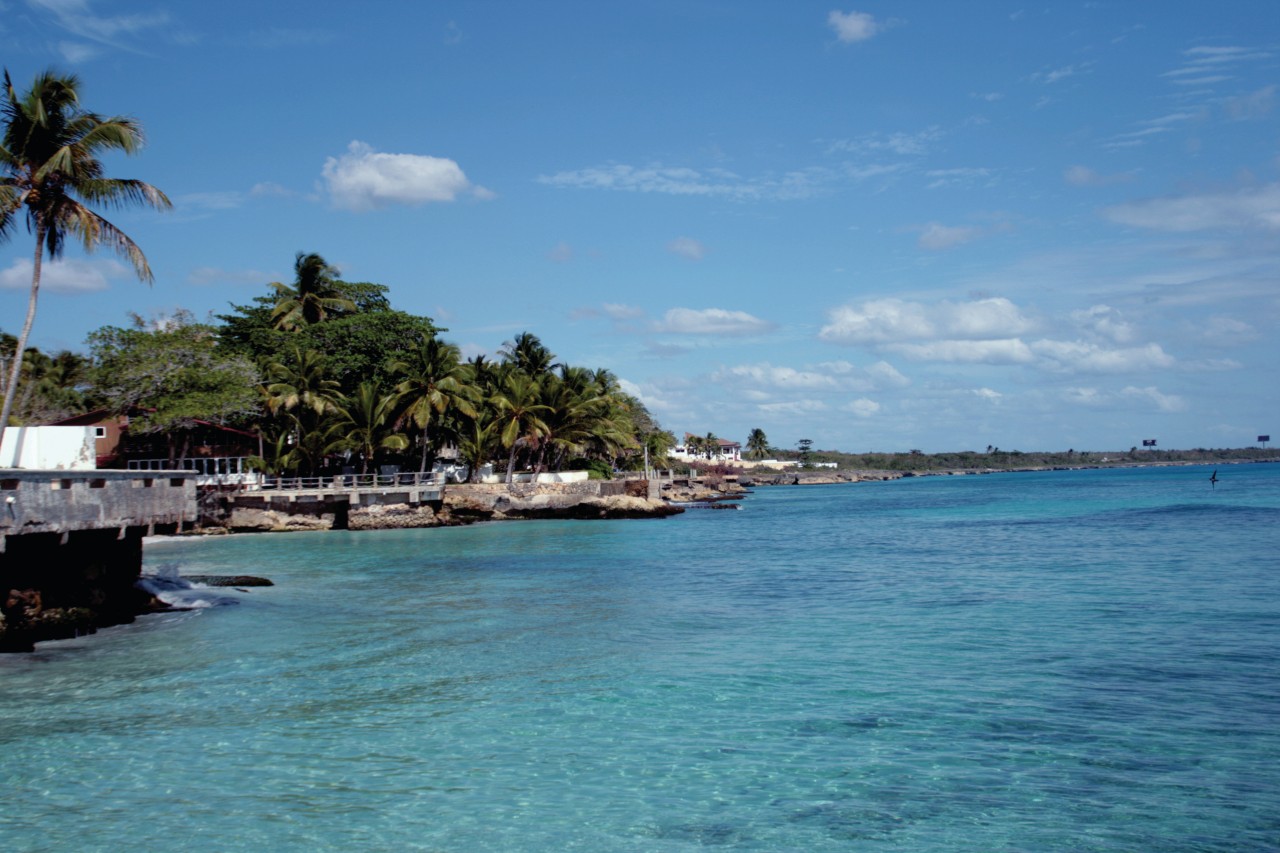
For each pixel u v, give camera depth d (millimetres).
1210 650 17781
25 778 11594
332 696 15531
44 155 29953
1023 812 10156
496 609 25000
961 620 21938
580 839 9695
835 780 11219
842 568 34688
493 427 70625
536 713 14289
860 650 18641
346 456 69062
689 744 12641
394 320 70562
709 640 20094
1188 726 12961
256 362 67562
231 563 39000
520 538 51719
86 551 22828
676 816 10258
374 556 41469
